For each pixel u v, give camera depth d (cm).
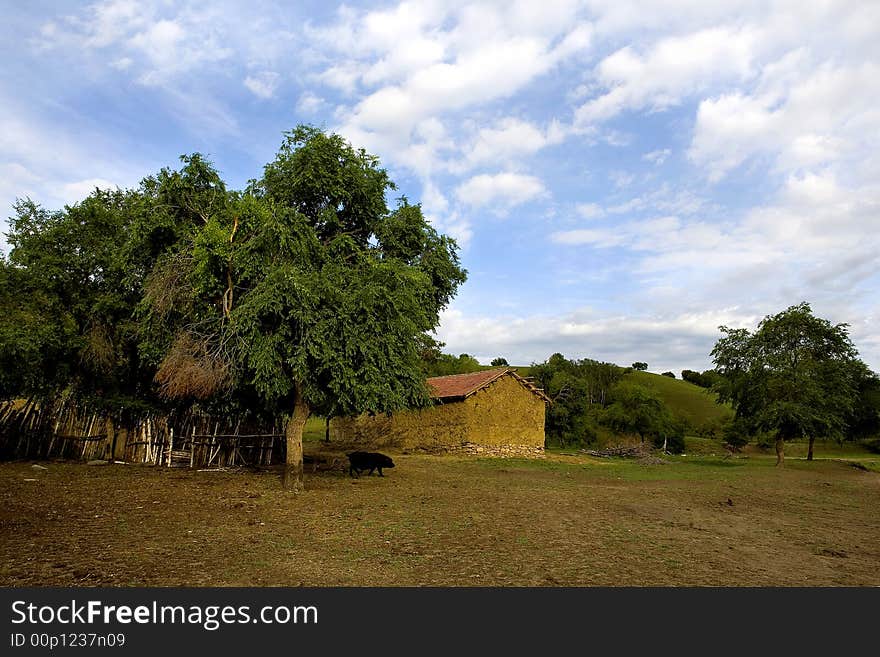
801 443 6097
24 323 1605
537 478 2025
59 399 1877
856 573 794
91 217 1833
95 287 1828
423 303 1784
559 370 5303
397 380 1477
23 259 1698
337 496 1366
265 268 1333
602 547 896
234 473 1756
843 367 3200
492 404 3055
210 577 674
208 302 1553
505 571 735
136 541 827
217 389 1516
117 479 1492
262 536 893
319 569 720
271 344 1295
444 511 1193
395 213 1770
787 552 919
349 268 1497
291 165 1570
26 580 639
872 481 2391
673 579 728
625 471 2523
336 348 1362
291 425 1482
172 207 1612
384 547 845
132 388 1958
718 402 3581
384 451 3194
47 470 1577
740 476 2383
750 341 3388
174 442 1903
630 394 5106
